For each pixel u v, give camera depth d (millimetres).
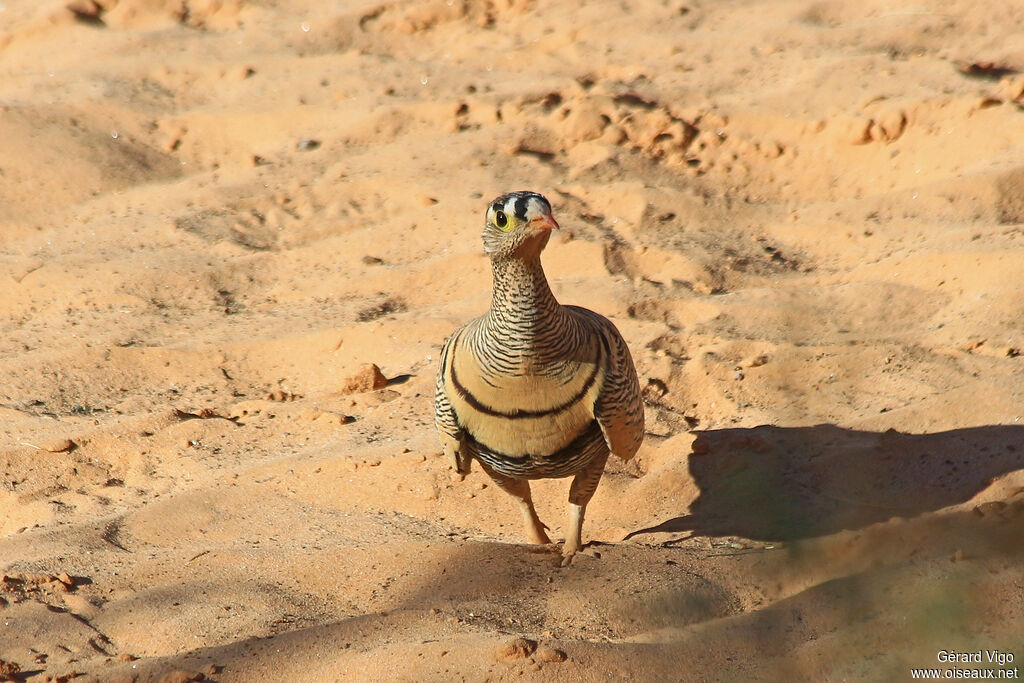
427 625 7590
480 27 20719
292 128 17875
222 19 21875
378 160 16641
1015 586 6992
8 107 18234
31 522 10023
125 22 21812
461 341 8180
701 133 16391
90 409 11797
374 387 11789
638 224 14617
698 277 13352
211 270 14250
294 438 11055
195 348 12672
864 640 6754
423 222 14875
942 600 6832
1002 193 13930
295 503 9836
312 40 20562
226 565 8859
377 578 8516
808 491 9352
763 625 7152
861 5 20203
